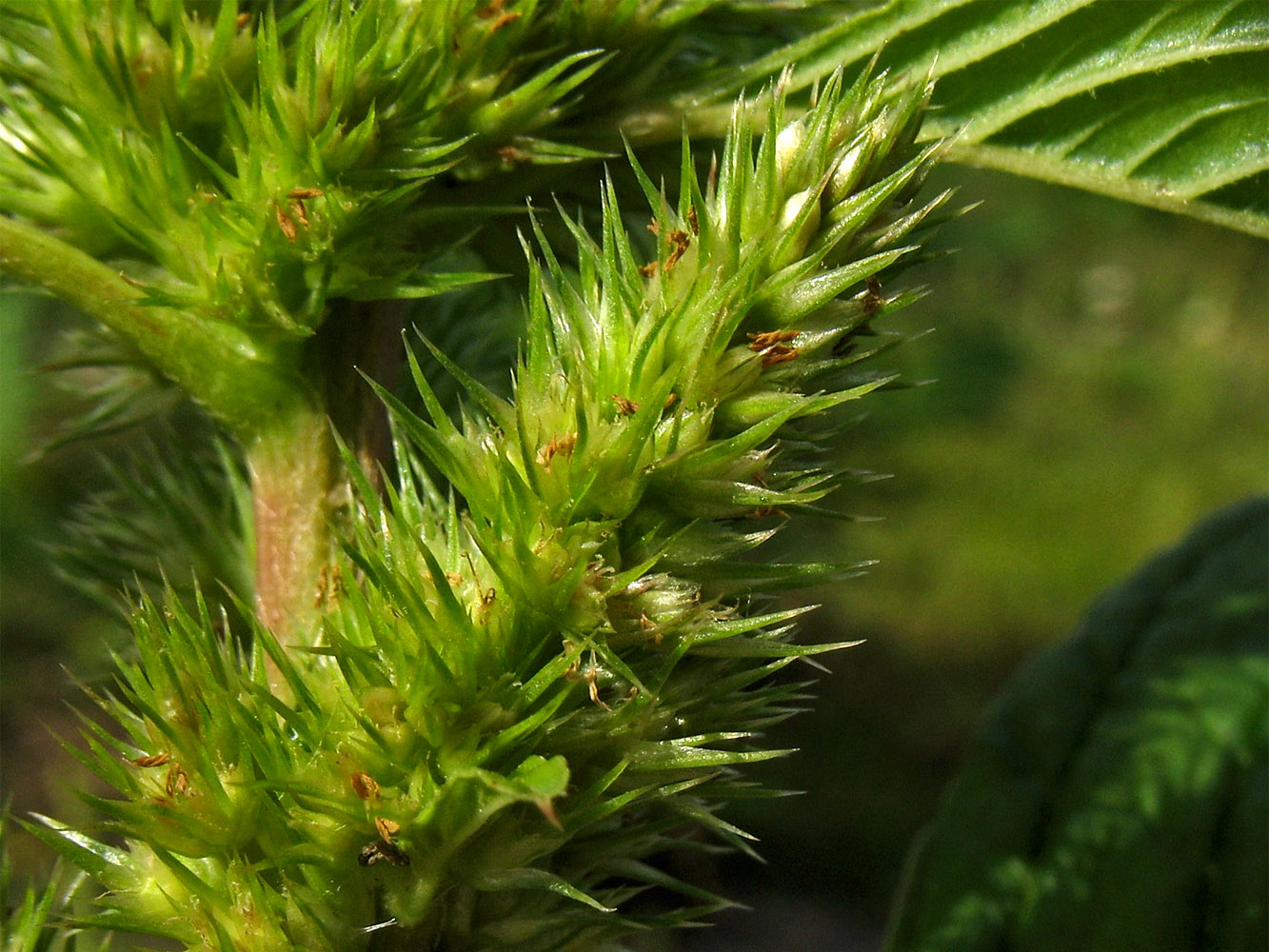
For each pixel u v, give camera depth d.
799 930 0.46
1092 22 0.09
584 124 0.08
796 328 0.07
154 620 0.07
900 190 0.07
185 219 0.08
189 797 0.07
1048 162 0.09
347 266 0.08
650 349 0.07
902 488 0.66
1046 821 0.12
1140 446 0.71
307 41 0.08
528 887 0.07
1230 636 0.12
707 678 0.07
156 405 0.09
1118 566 0.63
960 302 0.75
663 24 0.08
